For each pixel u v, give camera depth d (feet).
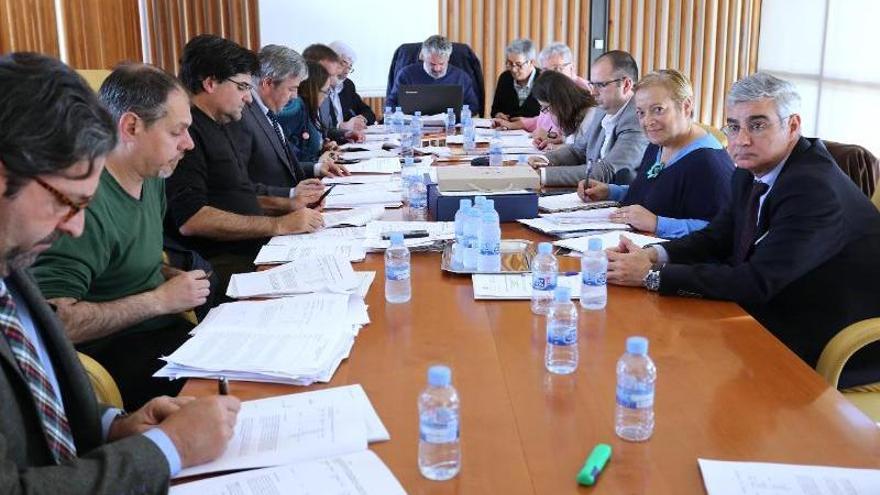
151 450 3.48
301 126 14.93
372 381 4.54
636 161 11.23
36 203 3.23
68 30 17.25
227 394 4.33
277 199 10.30
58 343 3.93
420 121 16.07
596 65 11.58
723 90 22.33
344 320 5.41
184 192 8.77
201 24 20.86
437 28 21.85
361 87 22.00
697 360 4.79
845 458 3.66
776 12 21.25
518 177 8.64
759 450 3.73
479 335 5.21
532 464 3.62
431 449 3.64
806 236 6.02
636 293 6.09
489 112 22.38
